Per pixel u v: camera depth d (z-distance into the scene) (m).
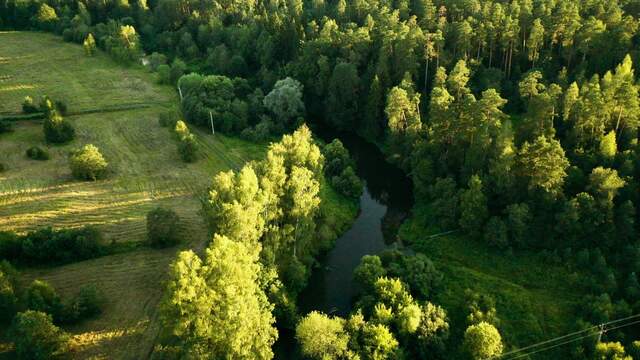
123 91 136.25
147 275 68.31
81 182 91.06
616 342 55.94
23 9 185.75
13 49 165.50
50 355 53.62
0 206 82.88
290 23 136.62
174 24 174.50
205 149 106.44
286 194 71.44
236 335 49.91
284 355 61.00
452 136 88.75
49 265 69.62
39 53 162.62
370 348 54.34
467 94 90.75
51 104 117.75
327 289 71.69
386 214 91.19
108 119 119.12
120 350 57.12
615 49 100.06
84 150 91.06
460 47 112.69
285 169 73.88
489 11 119.06
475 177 75.88
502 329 61.38
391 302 60.94
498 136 77.75
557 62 110.31
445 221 80.69
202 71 148.00
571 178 75.06
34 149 97.94
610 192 68.94
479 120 83.69
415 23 126.25
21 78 142.88
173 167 98.19
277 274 67.25
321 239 79.69
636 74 94.31
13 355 55.00
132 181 92.31
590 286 65.81
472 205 76.00
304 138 80.19
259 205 63.91
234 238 60.66
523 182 76.25
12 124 114.12
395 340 55.41
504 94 108.56
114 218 80.50
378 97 111.44
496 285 68.94
